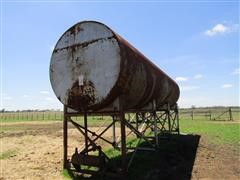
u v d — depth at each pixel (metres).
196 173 5.58
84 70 5.32
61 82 5.62
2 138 11.93
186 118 27.17
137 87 5.59
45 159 7.02
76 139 11.29
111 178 5.12
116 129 16.03
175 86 10.23
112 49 5.04
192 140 9.97
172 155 7.17
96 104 5.13
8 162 6.70
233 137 10.79
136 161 6.29
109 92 4.98
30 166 6.23
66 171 5.61
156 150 7.46
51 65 5.78
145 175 5.29
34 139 11.42
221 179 5.15
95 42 5.26
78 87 5.36
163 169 5.80
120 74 4.90
